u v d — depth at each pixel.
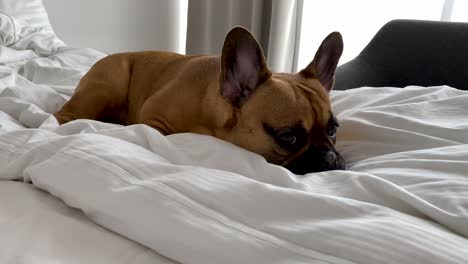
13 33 2.46
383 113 1.39
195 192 0.76
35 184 0.91
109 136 1.06
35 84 1.94
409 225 0.65
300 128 1.23
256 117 1.27
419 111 1.41
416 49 2.35
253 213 0.71
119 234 0.75
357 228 0.64
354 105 1.67
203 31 3.90
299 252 0.62
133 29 3.74
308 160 1.21
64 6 3.26
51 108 1.75
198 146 1.05
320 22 3.45
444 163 0.96
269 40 3.46
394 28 2.45
